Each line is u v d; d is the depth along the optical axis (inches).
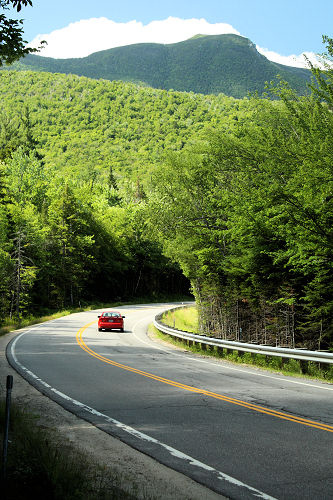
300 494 217.2
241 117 1115.9
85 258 2778.1
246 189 929.5
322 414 369.4
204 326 1708.9
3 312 2032.5
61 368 622.2
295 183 789.2
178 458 269.3
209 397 438.6
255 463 259.0
